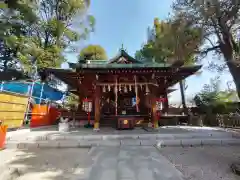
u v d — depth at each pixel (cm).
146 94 1149
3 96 838
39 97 1475
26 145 672
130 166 439
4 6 1298
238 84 438
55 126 1166
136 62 1084
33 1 1554
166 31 625
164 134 755
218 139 707
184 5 546
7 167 446
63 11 1952
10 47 1431
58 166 451
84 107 1145
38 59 1577
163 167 431
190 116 1232
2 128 656
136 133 802
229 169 422
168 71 953
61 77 1165
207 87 1438
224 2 416
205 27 518
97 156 533
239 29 484
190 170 417
